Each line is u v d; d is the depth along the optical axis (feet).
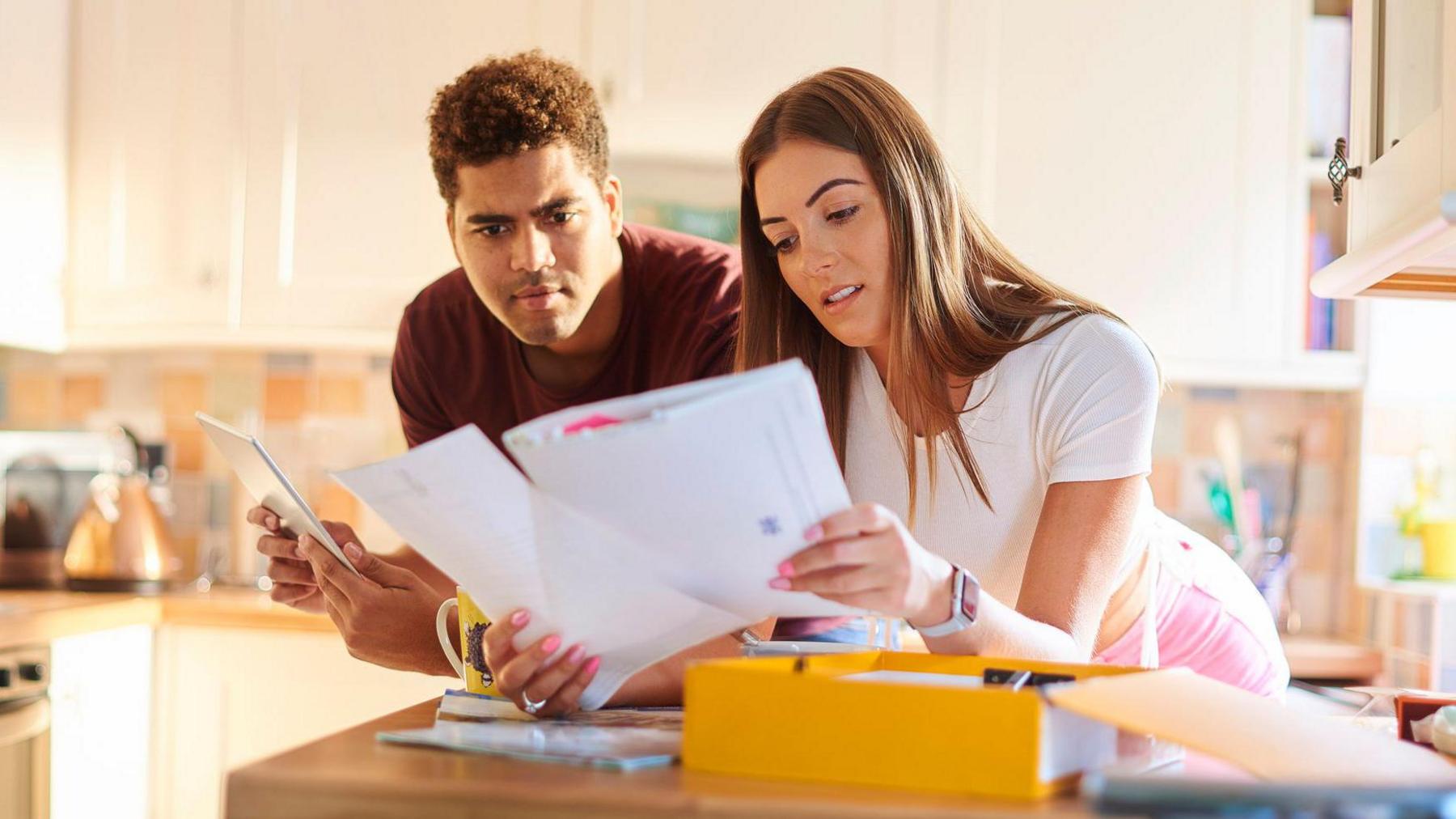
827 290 3.93
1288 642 8.56
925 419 4.10
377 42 8.79
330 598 3.84
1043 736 2.37
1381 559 8.82
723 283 5.35
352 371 9.94
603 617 2.98
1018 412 4.06
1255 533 8.92
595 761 2.59
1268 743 2.46
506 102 4.67
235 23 8.98
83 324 9.15
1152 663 4.71
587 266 4.87
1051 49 8.39
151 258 9.04
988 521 4.25
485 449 2.63
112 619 7.93
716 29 8.49
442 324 5.59
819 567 2.73
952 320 3.98
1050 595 3.76
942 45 8.41
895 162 3.84
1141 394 3.84
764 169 3.94
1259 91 8.34
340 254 8.78
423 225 8.72
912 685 2.45
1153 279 8.32
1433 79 3.61
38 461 9.51
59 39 9.15
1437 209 3.36
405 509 2.79
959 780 2.40
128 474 9.12
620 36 8.54
